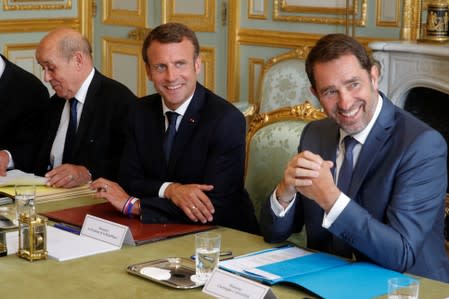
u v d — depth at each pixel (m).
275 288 1.91
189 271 2.04
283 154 2.93
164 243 2.34
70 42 3.37
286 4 5.32
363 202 2.22
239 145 2.76
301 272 2.00
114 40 6.56
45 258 2.17
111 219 2.61
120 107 3.39
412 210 2.13
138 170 2.89
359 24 4.92
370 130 2.24
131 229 2.47
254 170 3.01
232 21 5.67
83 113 3.40
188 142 2.79
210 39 5.89
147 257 2.18
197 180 2.79
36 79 3.89
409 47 4.34
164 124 2.86
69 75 3.37
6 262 2.14
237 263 2.08
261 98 5.18
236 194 2.75
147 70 2.81
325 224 2.11
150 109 2.90
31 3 6.30
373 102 2.19
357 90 2.13
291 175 2.15
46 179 3.03
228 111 2.78
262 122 3.08
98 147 3.37
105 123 3.38
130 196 2.72
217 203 2.68
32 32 6.36
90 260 2.15
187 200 2.57
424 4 4.57
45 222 2.17
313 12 5.17
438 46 4.23
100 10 6.64
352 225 2.08
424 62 4.31
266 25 5.48
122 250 2.25
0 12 6.15
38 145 3.66
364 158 2.24
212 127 2.76
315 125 2.46
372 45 4.54
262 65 5.55
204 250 1.96
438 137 2.20
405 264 2.08
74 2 6.58
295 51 5.05
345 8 4.97
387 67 4.54
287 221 2.31
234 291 1.84
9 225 2.47
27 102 3.80
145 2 6.26
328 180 2.10
